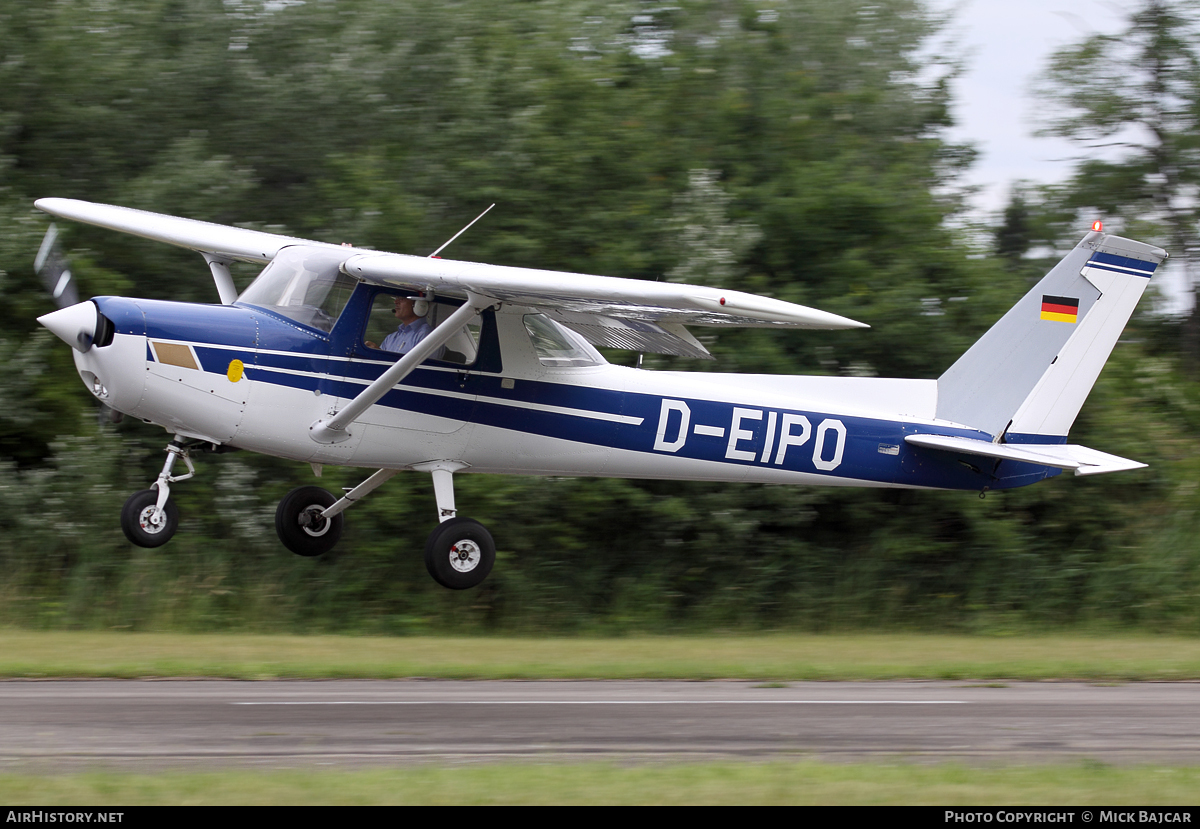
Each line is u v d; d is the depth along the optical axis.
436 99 42.25
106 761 15.16
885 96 47.16
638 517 40.34
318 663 24.69
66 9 39.78
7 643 28.25
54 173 40.50
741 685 23.95
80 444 35.62
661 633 38.19
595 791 13.66
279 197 42.16
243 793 13.27
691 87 45.19
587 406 28.48
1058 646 33.28
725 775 14.59
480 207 40.75
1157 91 53.81
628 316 25.12
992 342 32.78
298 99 41.75
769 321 22.25
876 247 43.09
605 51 44.22
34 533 35.91
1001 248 52.47
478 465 28.22
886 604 40.50
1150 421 43.31
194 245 28.80
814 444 31.05
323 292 26.12
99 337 23.88
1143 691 24.14
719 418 29.95
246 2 42.44
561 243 41.03
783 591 40.69
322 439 25.98
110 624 34.38
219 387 24.67
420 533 38.12
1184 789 14.38
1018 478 32.97
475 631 36.97
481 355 27.27
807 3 47.56
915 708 21.03
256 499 36.28
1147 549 41.16
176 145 39.59
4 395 35.56
